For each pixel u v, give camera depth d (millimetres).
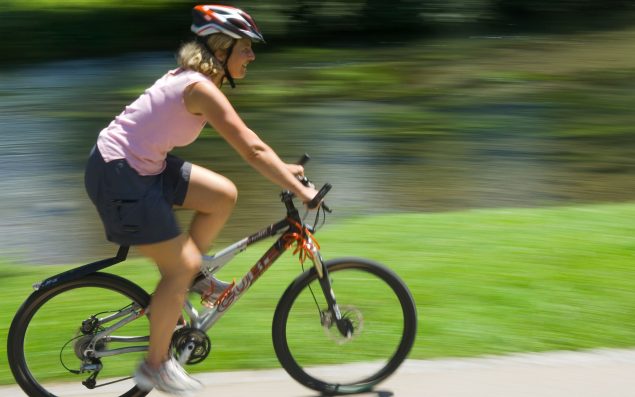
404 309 12383
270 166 11031
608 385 12156
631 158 31938
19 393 12281
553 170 30266
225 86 49188
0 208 26281
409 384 12414
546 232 20250
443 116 40781
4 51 65750
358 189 27812
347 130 37906
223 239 22359
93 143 36312
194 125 11008
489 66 54875
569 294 15828
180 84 10828
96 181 10859
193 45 11094
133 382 12414
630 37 64438
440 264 17781
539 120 39375
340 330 12242
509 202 26031
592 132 36656
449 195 26953
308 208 11242
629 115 40031
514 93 46000
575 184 28219
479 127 38156
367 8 73062
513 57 58250
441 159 32281
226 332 14273
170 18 75875
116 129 10914
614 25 70438
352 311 12445
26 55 65062
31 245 22266
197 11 11086
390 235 20266
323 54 62812
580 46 61531
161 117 10805
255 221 24062
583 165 30953
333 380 12367
